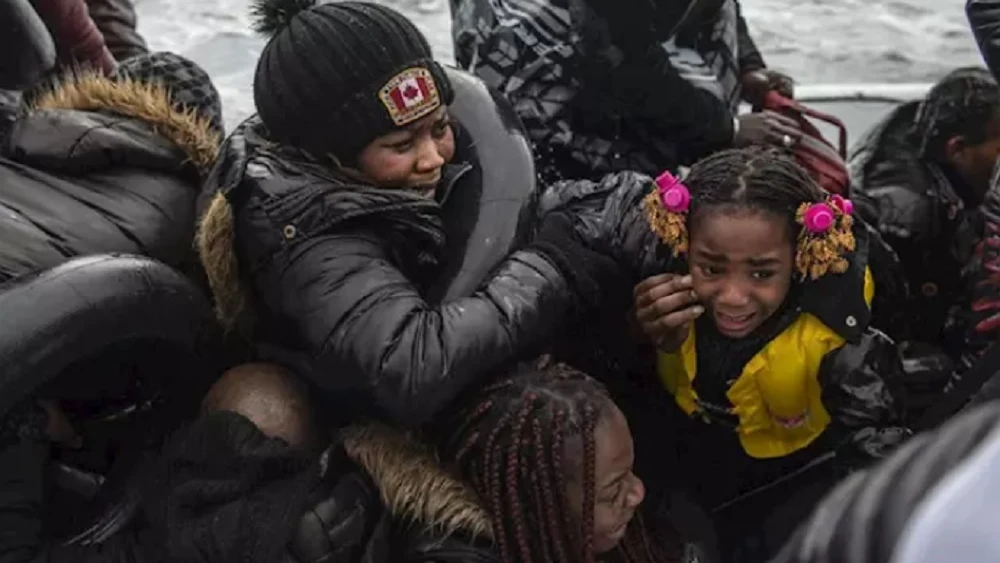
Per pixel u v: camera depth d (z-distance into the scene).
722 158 1.86
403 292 1.73
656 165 2.58
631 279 1.98
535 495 1.67
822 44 5.54
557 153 2.47
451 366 1.70
